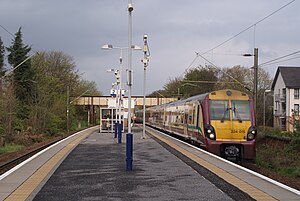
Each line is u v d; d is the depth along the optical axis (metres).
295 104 67.69
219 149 21.66
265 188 11.25
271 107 76.00
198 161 17.17
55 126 49.28
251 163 23.77
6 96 38.97
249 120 22.03
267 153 29.16
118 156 19.42
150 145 25.45
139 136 35.44
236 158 21.95
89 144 26.94
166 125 42.38
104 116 47.31
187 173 13.91
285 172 21.62
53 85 60.44
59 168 15.08
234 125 21.89
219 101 22.22
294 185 16.08
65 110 55.75
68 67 75.00
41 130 46.44
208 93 22.50
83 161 17.31
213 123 21.88
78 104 74.00
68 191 10.77
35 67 58.28
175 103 37.28
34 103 47.53
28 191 10.68
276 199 9.87
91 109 77.50
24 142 38.28
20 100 48.31
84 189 11.05
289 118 38.44
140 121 80.94
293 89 67.69
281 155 27.92
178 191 10.83
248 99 22.39
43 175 13.38
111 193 10.55
